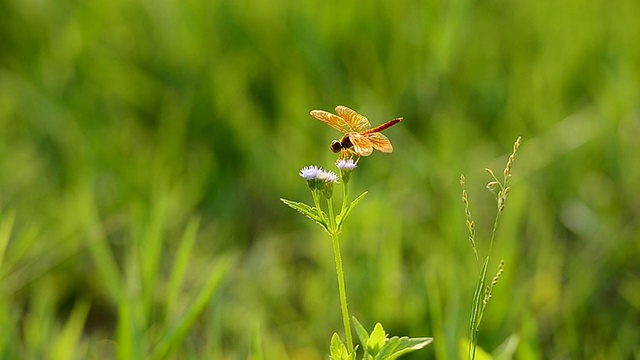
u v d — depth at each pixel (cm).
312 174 109
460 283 130
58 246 142
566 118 157
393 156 151
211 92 160
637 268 141
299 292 141
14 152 158
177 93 165
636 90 162
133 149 159
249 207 151
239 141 157
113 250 145
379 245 139
